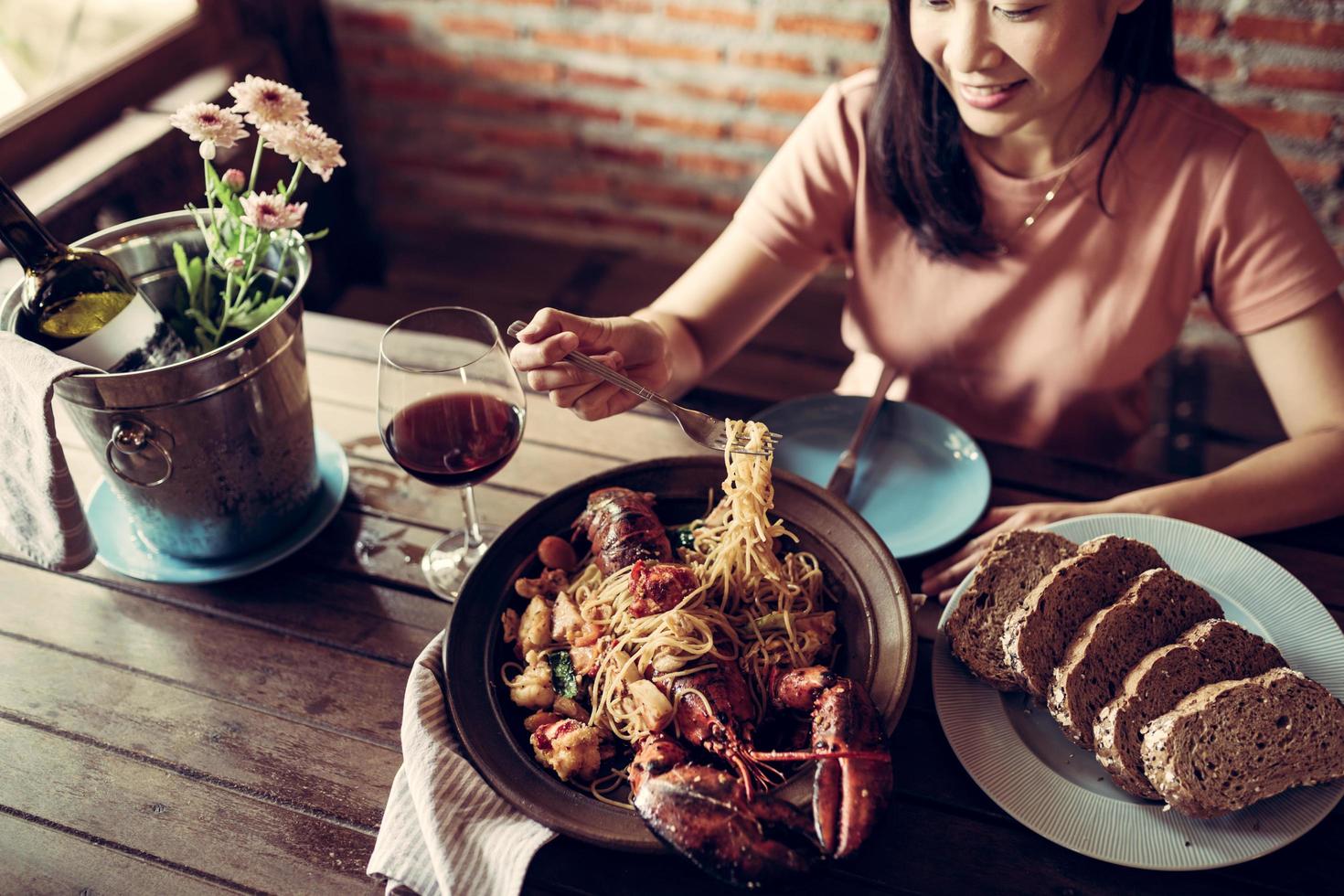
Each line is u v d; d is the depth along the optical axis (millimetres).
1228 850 835
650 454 1314
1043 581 971
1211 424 2641
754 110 2963
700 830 754
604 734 930
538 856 885
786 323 3084
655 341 1246
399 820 899
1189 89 1389
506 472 1299
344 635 1110
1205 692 873
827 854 748
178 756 998
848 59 2781
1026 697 980
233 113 1022
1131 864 836
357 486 1291
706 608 986
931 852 889
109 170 1934
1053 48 1095
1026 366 1549
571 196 3338
